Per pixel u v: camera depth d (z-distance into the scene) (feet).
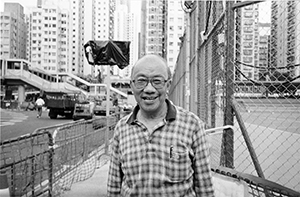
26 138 12.73
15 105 168.66
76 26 501.97
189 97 25.31
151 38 324.80
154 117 6.79
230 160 10.90
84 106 78.23
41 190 14.35
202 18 19.38
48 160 14.62
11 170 12.41
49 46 414.82
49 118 94.48
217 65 13.69
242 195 8.78
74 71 495.82
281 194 7.59
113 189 7.39
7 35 412.16
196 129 6.78
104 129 28.30
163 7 321.32
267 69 12.42
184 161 6.48
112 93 241.35
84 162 20.80
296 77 12.46
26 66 234.79
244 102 12.79
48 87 225.76
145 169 6.49
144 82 6.68
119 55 30.40
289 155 21.98
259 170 10.14
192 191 6.72
